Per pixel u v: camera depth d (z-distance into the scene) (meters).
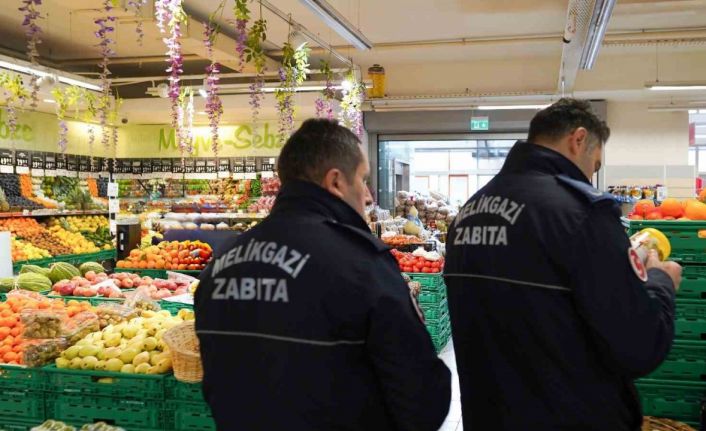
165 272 7.46
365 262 1.60
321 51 10.63
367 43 7.95
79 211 11.25
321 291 1.56
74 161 11.66
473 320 2.08
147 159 12.91
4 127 10.23
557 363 1.87
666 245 2.62
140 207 12.48
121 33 9.30
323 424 1.54
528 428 1.91
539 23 9.59
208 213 11.51
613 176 12.41
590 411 1.86
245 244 1.73
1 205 9.66
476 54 11.55
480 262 2.04
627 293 1.76
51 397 3.54
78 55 10.98
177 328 3.44
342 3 8.57
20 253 9.16
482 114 12.70
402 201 12.15
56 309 4.33
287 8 8.66
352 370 1.57
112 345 3.64
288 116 7.70
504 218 2.00
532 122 2.18
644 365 1.77
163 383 3.36
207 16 8.92
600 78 11.40
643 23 9.48
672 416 3.05
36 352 3.55
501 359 1.99
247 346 1.61
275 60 11.59
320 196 1.73
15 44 10.30
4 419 3.61
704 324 3.01
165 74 12.36
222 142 12.66
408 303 1.62
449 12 9.03
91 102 8.37
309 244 1.62
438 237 10.60
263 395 1.56
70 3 6.64
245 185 12.41
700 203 3.25
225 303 1.67
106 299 5.30
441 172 14.17
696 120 17.14
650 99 12.24
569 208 1.87
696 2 8.30
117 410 3.44
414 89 12.42
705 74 11.12
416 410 1.55
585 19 6.86
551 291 1.87
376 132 13.33
